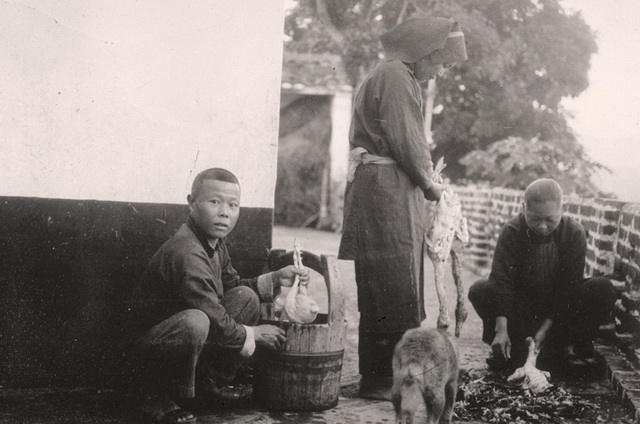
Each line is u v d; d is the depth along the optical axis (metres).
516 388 4.73
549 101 14.17
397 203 4.57
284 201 19.58
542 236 5.25
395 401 3.74
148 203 4.77
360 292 4.65
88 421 3.99
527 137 14.90
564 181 14.24
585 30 13.27
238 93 4.95
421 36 4.65
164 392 4.02
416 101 4.56
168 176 4.83
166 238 4.81
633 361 5.02
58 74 4.58
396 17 14.24
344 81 18.03
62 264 4.60
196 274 4.01
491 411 4.27
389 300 4.56
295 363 4.18
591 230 6.43
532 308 5.38
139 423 3.97
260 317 4.54
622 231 5.71
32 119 4.54
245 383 4.68
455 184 15.65
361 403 4.48
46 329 4.58
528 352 4.96
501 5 13.66
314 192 19.58
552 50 13.59
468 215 13.24
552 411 4.33
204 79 4.89
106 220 4.68
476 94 14.76
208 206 4.14
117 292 4.69
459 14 13.49
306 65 18.53
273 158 5.01
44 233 4.57
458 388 4.52
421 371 3.67
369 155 4.65
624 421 4.20
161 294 4.07
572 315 5.21
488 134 14.98
